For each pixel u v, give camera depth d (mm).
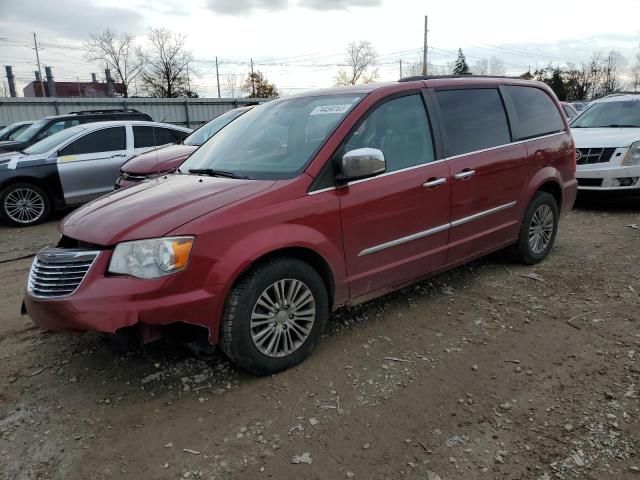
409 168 3939
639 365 3385
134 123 9688
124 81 55062
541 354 3570
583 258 5562
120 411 3025
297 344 3420
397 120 3980
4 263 6336
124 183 7328
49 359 3648
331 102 3984
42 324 3059
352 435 2779
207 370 3422
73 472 2559
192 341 3178
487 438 2740
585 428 2803
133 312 2832
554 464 2551
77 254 2998
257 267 3182
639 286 4699
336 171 3514
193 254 2932
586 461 2564
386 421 2891
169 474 2529
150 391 3213
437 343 3744
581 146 8062
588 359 3488
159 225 2977
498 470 2520
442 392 3150
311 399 3098
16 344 3896
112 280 2883
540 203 5203
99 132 9281
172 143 9055
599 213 7902
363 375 3342
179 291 2920
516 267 5277
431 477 2479
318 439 2752
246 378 3322
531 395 3107
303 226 3316
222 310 3082
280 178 3441
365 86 4121
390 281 3920
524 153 4898
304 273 3352
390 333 3900
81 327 2869
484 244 4656
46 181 8711
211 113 26281
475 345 3707
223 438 2773
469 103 4562
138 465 2596
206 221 3002
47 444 2762
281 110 4281
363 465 2564
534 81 5457
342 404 3045
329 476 2496
